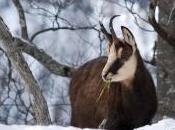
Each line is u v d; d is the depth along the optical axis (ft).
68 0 85.15
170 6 75.87
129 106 59.41
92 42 108.37
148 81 60.13
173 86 74.90
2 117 95.81
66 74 74.18
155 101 60.95
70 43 126.00
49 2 90.33
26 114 88.63
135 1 90.74
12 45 65.05
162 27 74.74
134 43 58.90
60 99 103.35
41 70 107.65
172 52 75.51
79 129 49.26
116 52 58.29
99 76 61.21
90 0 110.11
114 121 59.47
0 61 98.12
